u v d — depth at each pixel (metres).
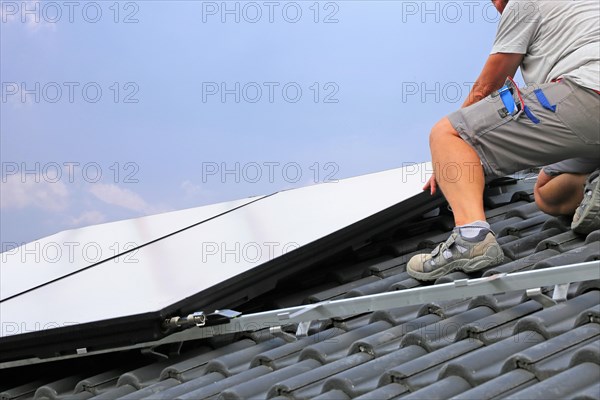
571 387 3.14
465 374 3.47
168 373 4.40
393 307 4.18
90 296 4.94
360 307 4.21
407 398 3.37
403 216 5.48
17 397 4.92
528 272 3.94
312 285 5.39
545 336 3.67
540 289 3.95
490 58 4.55
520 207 5.67
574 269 3.85
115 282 5.11
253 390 3.89
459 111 4.60
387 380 3.63
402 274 4.99
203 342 4.79
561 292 3.91
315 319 4.28
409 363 3.67
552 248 4.63
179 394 4.11
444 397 3.38
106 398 4.37
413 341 3.96
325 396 3.64
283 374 4.00
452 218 5.82
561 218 5.02
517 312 3.98
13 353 4.70
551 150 4.43
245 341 4.67
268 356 4.23
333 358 4.11
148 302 4.53
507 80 4.48
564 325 3.70
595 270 3.81
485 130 4.50
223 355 4.50
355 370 3.76
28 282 5.64
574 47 4.36
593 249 4.30
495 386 3.30
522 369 3.39
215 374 4.28
